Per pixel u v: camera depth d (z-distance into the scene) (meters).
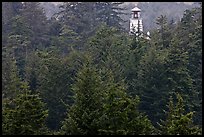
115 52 152.50
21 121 69.31
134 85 137.38
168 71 136.25
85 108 77.19
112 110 68.75
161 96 132.62
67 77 137.50
